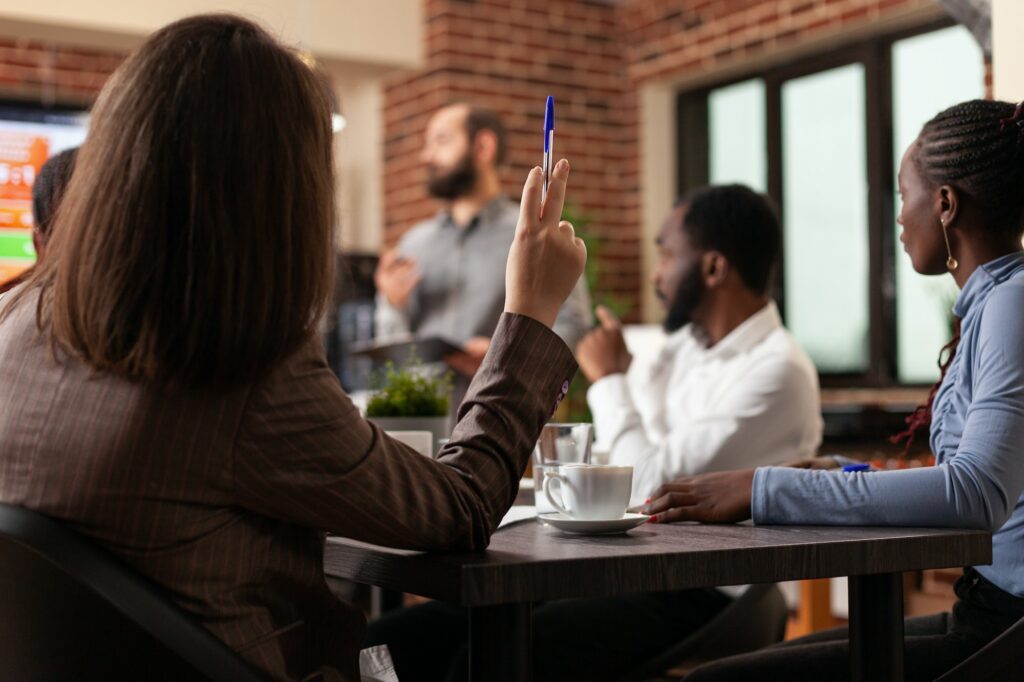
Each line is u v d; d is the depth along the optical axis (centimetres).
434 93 579
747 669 139
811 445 215
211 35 98
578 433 146
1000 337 131
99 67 580
